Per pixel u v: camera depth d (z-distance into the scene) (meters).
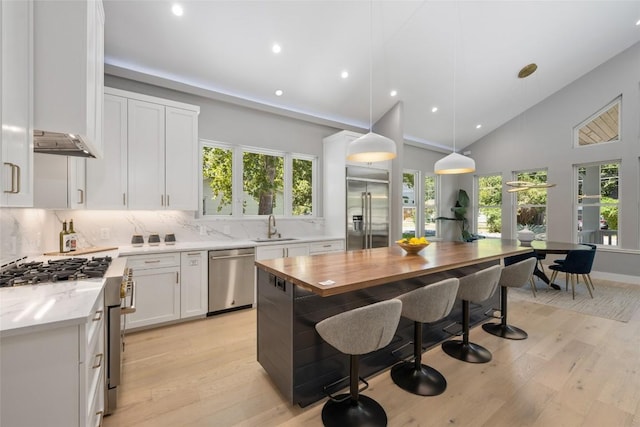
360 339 1.54
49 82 1.54
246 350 2.55
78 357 1.15
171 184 3.30
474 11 3.50
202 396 1.93
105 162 2.91
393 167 5.22
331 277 1.81
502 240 4.81
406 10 3.30
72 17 1.59
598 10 3.91
